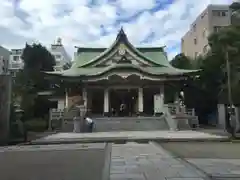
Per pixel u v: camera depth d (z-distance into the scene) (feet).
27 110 100.63
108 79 109.29
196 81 122.11
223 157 31.45
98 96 123.75
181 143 49.29
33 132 84.23
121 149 38.91
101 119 92.63
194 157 31.42
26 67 144.56
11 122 61.93
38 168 25.44
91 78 110.01
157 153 34.27
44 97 118.32
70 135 68.74
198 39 168.04
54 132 83.51
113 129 85.20
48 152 37.37
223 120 86.38
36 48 148.56
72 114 91.86
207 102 123.03
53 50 237.25
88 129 82.94
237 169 23.76
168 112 94.02
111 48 121.80
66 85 116.57
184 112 92.79
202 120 124.98
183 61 147.74
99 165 26.35
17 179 21.17
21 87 110.93
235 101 69.31
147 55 136.67
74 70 121.19
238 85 70.64
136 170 23.22
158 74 109.81
